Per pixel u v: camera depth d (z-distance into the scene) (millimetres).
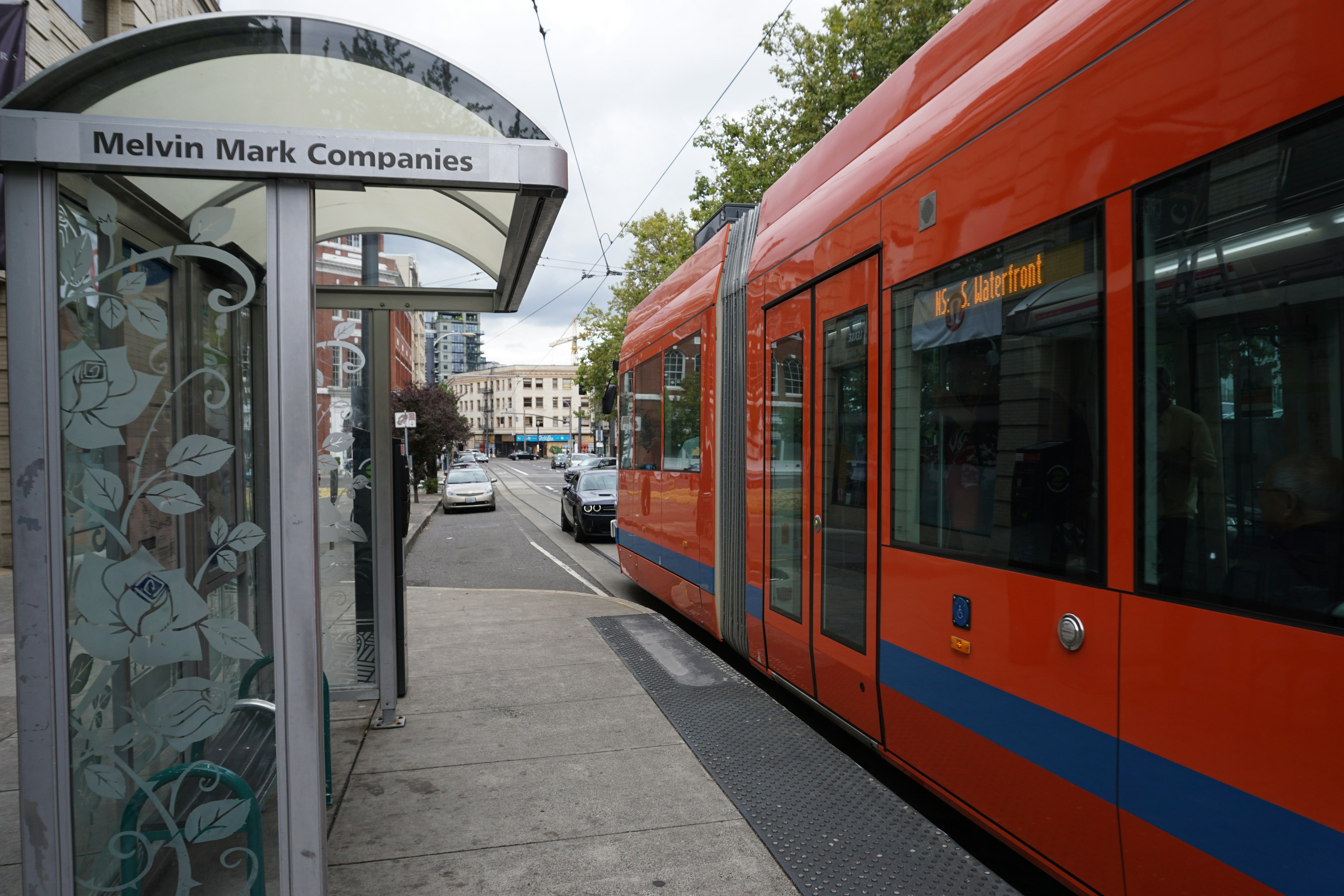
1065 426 2570
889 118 4039
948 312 3234
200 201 2746
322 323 4723
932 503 3297
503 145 2420
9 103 2166
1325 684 1767
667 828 3490
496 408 142250
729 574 5938
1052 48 2744
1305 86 1883
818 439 4426
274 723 2658
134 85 2248
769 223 5574
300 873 2303
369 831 3504
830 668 4246
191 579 2752
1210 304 2100
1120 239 2389
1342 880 1715
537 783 3984
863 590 3863
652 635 7180
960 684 3076
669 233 32188
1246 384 1999
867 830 3436
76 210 2268
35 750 2166
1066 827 2564
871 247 3854
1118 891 2373
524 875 3133
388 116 2408
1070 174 2598
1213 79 2119
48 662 2162
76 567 2244
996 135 2965
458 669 6055
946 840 3336
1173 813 2137
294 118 2359
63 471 2217
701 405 6730
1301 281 1874
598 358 37031
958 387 3148
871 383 3824
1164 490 2203
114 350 2275
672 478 7633
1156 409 2246
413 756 4352
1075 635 2479
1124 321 2355
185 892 2354
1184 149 2195
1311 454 1839
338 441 4785
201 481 2801
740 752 4359
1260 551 1941
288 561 2283
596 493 17688
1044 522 2645
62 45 7832
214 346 2965
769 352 5219
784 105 18953
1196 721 2068
